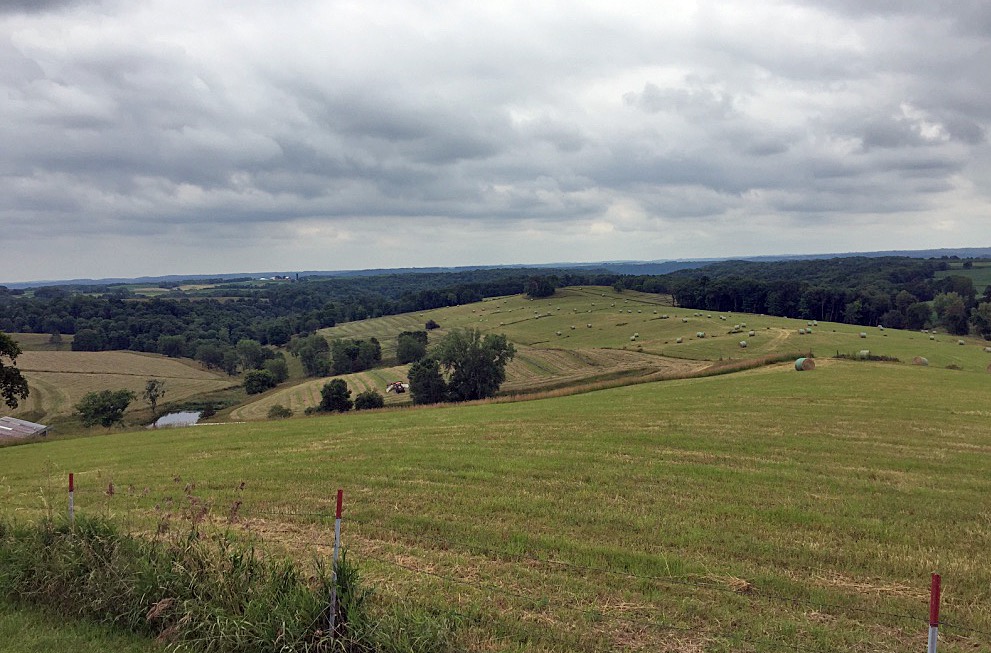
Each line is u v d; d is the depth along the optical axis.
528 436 23.45
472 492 15.72
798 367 44.62
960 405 28.22
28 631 8.72
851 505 14.07
